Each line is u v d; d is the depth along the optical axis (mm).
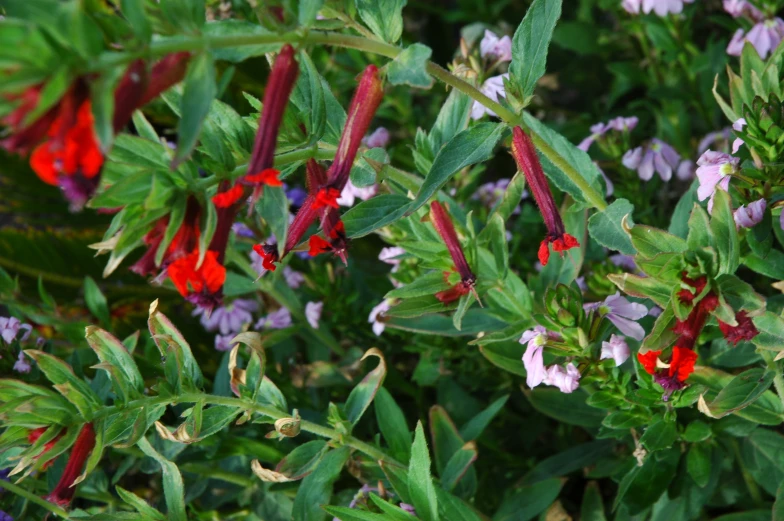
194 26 403
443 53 791
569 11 778
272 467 562
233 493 561
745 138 467
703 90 649
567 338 480
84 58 381
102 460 580
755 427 503
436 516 460
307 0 416
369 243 656
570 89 758
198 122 395
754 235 467
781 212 469
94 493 543
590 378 488
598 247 567
